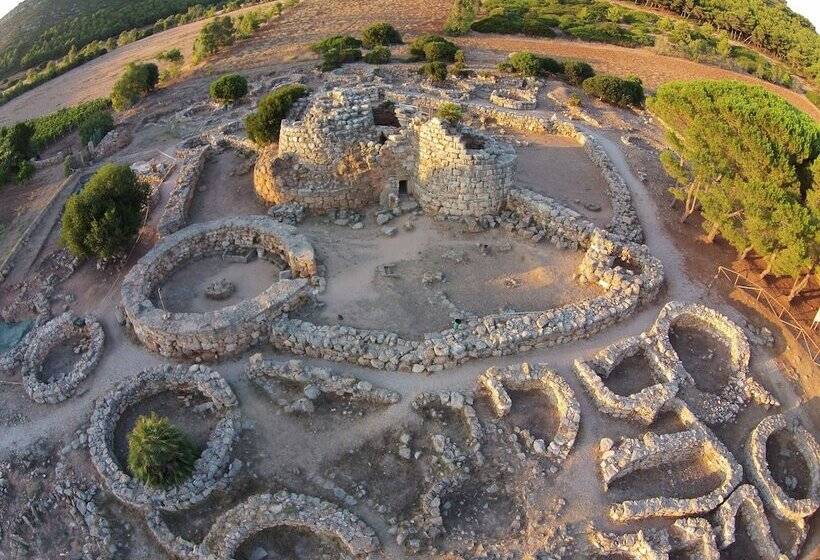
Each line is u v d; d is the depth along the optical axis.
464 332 28.98
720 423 27.08
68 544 24.05
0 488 25.92
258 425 26.73
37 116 74.38
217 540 22.66
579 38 82.94
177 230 37.06
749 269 35.00
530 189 40.59
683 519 23.52
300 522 23.05
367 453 25.67
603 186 41.72
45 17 111.31
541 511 23.67
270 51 76.31
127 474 25.09
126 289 31.62
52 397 28.47
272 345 30.23
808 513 24.23
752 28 95.00
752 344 30.77
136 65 68.69
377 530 23.25
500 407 26.36
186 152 46.53
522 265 34.47
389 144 37.31
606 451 25.06
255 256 36.09
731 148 33.84
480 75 62.47
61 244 38.94
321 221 38.25
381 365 28.41
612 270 32.31
